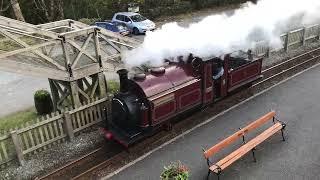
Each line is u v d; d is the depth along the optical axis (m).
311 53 20.42
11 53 11.48
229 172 10.64
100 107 13.27
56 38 12.45
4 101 16.92
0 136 10.92
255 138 11.34
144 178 10.60
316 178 10.21
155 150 11.92
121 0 32.41
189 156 11.53
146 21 28.66
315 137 12.17
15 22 12.20
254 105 14.67
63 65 13.37
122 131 11.73
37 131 12.82
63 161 11.63
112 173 10.90
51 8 28.86
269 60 19.48
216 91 14.03
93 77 14.05
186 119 13.76
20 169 11.27
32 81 19.36
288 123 13.12
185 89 12.34
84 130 13.19
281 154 11.34
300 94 15.41
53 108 15.23
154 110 11.42
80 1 30.75
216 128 13.09
